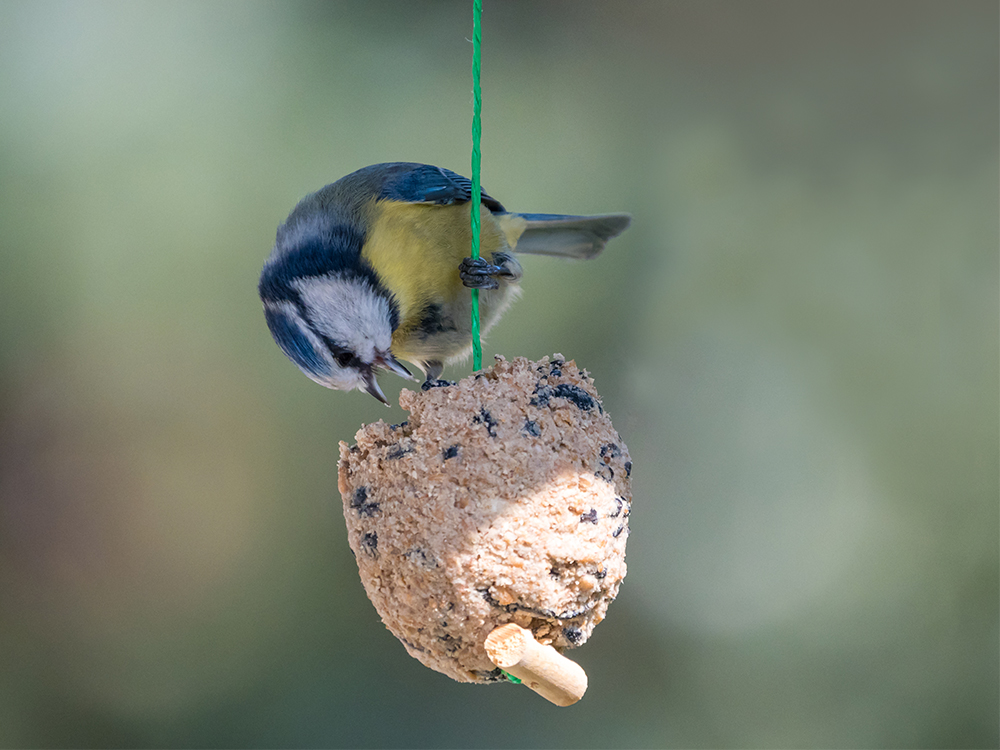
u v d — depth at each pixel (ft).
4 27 40.01
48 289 39.22
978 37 38.88
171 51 40.29
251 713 35.06
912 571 35.76
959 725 34.09
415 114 40.47
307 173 39.78
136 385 38.88
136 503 38.14
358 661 35.42
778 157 39.52
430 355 21.86
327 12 40.98
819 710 34.40
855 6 39.65
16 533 37.52
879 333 37.73
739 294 38.52
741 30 40.63
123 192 39.55
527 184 39.73
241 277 39.27
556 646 15.20
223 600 36.94
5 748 35.17
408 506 14.80
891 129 39.17
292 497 37.83
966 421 36.78
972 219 38.11
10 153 39.52
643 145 40.29
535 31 41.34
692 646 35.32
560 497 14.73
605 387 37.60
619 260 38.65
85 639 36.65
